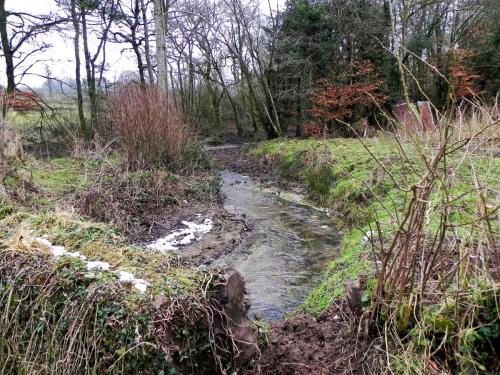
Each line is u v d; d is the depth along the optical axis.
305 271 5.33
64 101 16.14
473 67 16.81
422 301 2.41
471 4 17.27
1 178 5.59
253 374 2.70
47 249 3.02
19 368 2.77
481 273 2.34
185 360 2.36
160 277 2.66
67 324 2.50
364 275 3.50
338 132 16.47
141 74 18.19
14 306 2.77
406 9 15.10
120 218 6.29
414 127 2.86
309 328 3.35
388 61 16.22
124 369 2.28
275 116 18.30
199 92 26.11
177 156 8.85
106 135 9.34
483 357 2.21
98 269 2.71
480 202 2.45
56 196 6.16
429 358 2.29
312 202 8.79
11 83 12.12
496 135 2.36
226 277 2.64
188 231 6.62
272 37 17.84
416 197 2.29
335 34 16.80
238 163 14.34
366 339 2.74
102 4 15.54
